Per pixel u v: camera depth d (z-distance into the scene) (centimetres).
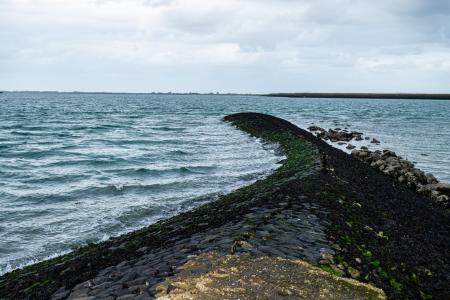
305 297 795
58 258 1355
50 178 2659
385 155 3691
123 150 3934
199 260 947
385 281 977
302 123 7875
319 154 2930
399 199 2070
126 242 1359
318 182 1938
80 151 3856
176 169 2900
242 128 5812
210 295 764
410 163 3300
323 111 12550
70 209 1969
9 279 1168
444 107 16588
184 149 3984
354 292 856
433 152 4281
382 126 7444
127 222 1786
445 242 1429
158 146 4225
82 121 7738
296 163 2788
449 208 2261
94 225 1742
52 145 4275
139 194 2247
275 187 1909
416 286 1002
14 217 1841
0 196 2198
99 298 820
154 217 1848
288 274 886
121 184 2453
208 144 4375
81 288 914
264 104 18600
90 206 2020
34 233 1644
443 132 6391
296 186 1848
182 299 745
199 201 2086
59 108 12794
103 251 1273
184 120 8075
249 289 800
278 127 5081
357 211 1550
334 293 834
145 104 17462
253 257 959
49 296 915
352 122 8319
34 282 1072
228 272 872
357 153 3869
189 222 1491
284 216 1333
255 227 1197
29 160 3350
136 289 828
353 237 1230
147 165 3119
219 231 1205
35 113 10056
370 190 2098
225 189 2339
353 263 1021
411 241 1333
